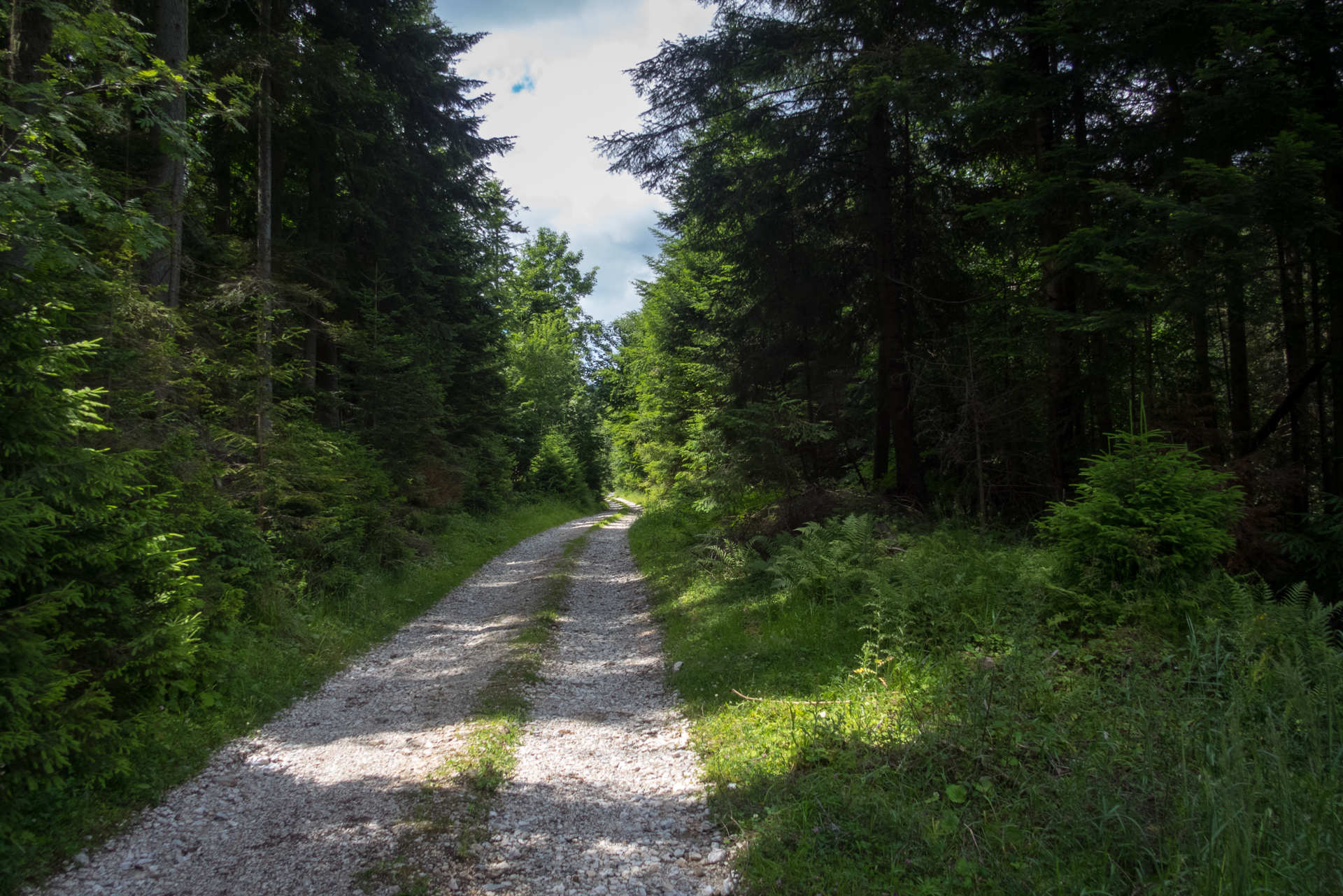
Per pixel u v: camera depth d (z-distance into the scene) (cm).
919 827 378
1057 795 386
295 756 556
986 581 686
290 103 1358
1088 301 981
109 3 657
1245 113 735
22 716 396
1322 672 446
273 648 793
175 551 559
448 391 2489
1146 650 524
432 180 1864
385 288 1756
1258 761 355
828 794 424
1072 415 1048
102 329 709
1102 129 1011
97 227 738
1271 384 1159
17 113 496
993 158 1222
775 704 604
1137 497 617
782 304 1312
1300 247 768
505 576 1612
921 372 1141
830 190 1239
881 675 626
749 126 1210
